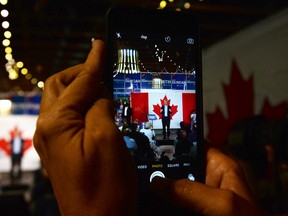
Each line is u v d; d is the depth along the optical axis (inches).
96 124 15.3
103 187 14.6
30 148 351.6
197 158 24.5
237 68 151.9
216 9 139.1
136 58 26.0
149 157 24.7
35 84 359.9
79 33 184.7
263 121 52.7
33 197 125.6
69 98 15.8
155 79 26.2
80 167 14.3
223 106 154.3
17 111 368.2
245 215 17.7
